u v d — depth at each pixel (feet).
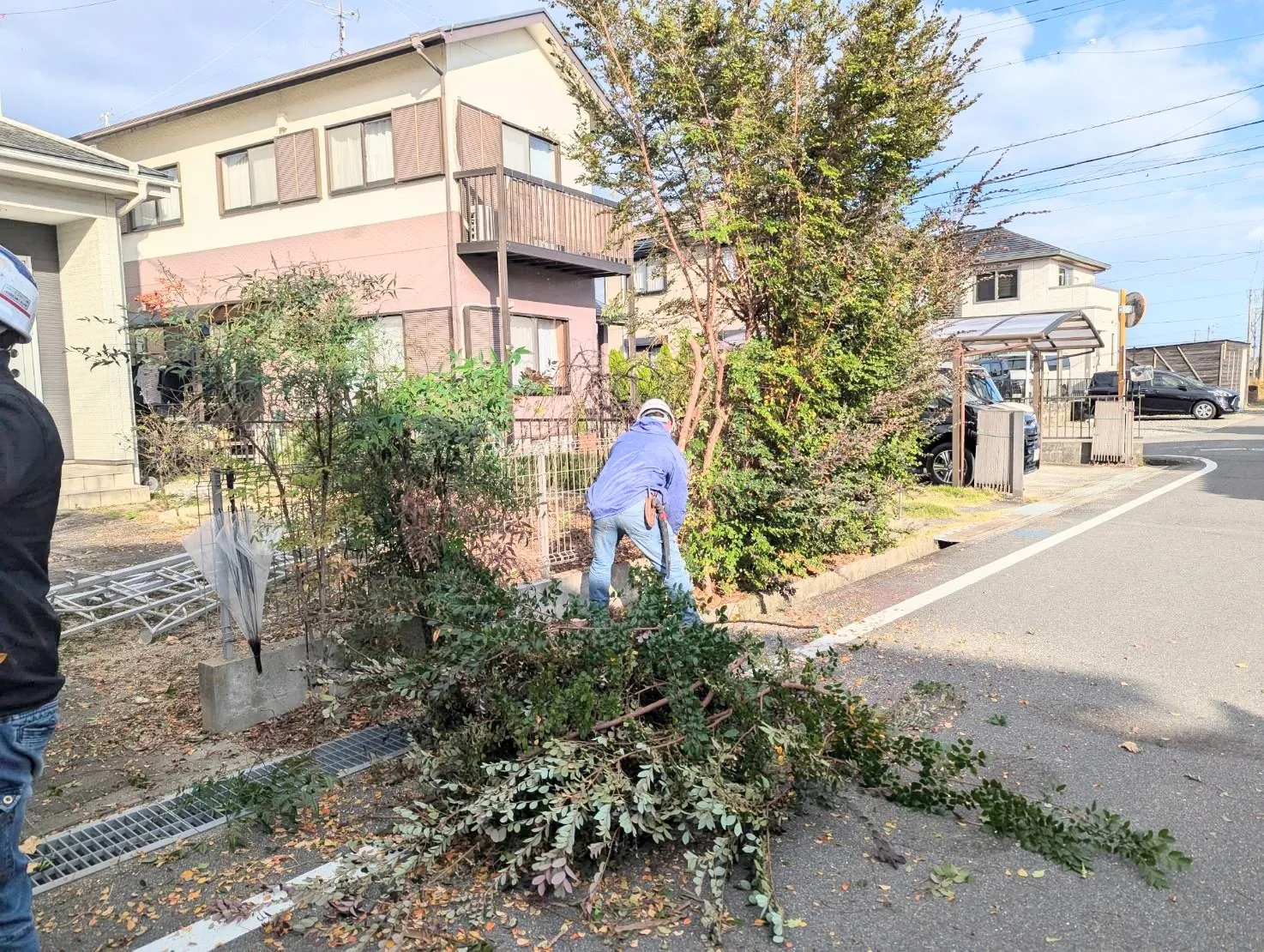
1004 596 21.26
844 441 21.52
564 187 47.55
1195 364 118.32
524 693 10.33
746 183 20.29
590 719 9.43
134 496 33.01
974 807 10.61
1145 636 17.66
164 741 12.92
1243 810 10.52
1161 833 9.07
